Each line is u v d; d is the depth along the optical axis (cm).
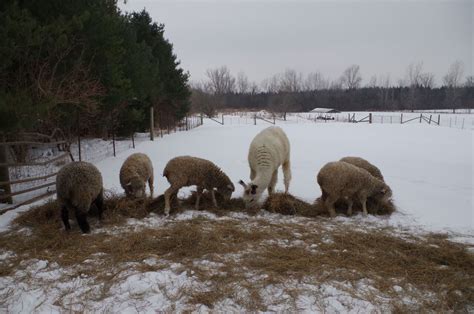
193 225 604
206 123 4016
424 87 9312
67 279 429
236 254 499
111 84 1250
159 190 834
